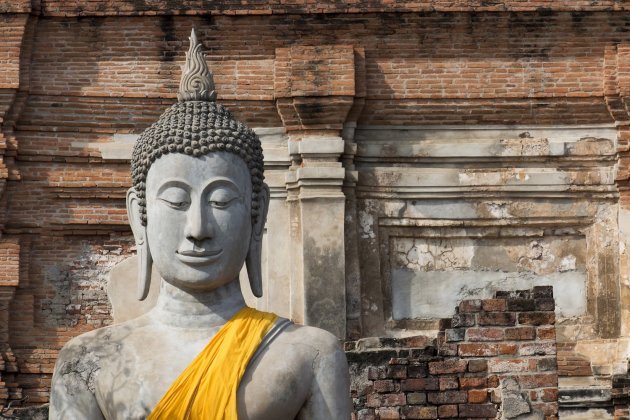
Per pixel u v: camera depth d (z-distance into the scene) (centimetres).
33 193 2406
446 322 1492
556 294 2411
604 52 2442
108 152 2416
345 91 2391
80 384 754
